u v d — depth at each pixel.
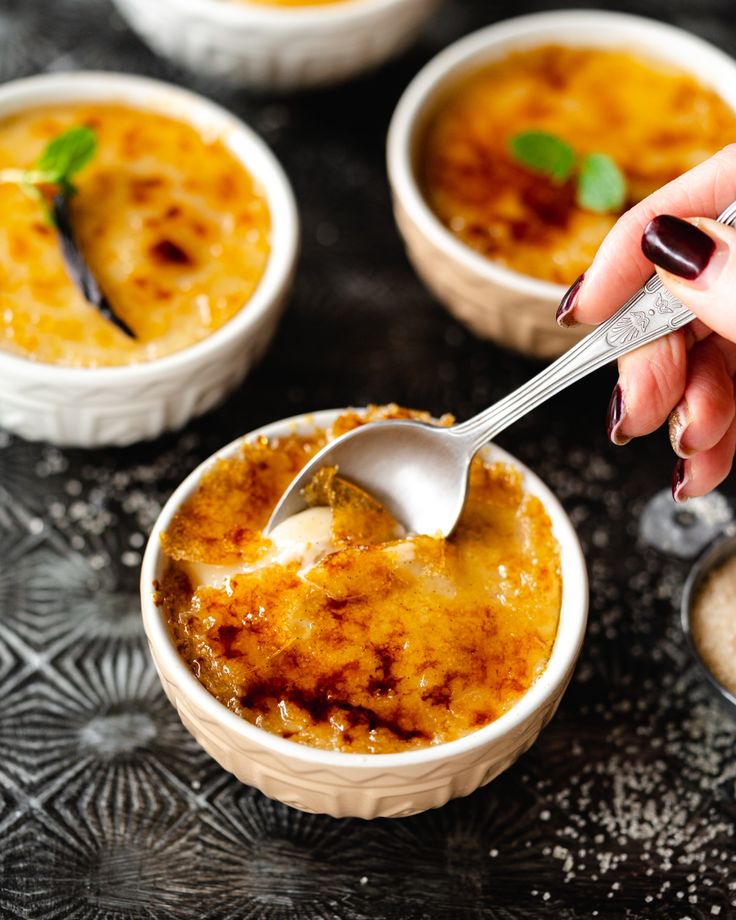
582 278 0.44
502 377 0.55
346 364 0.55
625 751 0.47
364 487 0.45
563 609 0.44
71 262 0.50
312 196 0.59
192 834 0.45
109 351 0.49
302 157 0.60
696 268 0.41
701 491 0.45
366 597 0.43
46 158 0.51
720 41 0.64
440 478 0.45
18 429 0.50
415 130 0.55
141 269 0.51
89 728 0.47
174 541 0.44
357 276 0.57
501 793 0.46
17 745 0.46
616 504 0.52
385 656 0.43
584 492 0.52
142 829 0.45
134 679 0.48
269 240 0.52
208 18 0.56
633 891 0.45
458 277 0.51
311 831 0.45
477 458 0.46
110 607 0.49
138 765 0.46
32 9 0.63
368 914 0.44
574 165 0.54
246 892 0.44
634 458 0.53
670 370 0.44
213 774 0.46
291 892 0.44
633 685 0.48
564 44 0.58
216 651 0.43
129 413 0.49
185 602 0.44
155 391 0.49
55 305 0.50
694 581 0.48
